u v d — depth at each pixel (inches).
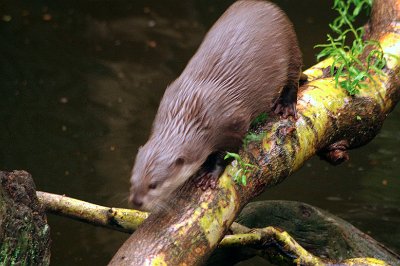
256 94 333.7
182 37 705.0
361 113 377.7
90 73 647.8
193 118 316.2
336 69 397.1
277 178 334.0
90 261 442.6
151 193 301.0
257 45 338.6
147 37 703.7
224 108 320.5
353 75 374.3
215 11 750.5
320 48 678.5
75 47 686.5
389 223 482.3
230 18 349.4
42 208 325.4
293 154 338.0
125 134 568.7
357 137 386.6
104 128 575.5
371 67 388.5
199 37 705.6
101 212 347.6
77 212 347.6
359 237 410.9
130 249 280.7
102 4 757.3
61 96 614.9
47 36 700.7
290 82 351.9
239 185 314.0
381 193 513.3
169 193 303.7
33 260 314.0
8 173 315.9
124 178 515.8
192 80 327.6
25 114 589.3
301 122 350.3
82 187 505.0
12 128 571.5
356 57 399.9
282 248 340.2
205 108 318.3
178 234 286.8
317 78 395.2
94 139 561.3
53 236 466.0
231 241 335.0
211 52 335.0
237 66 330.6
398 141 570.3
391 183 523.2
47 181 510.3
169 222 290.4
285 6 753.6
